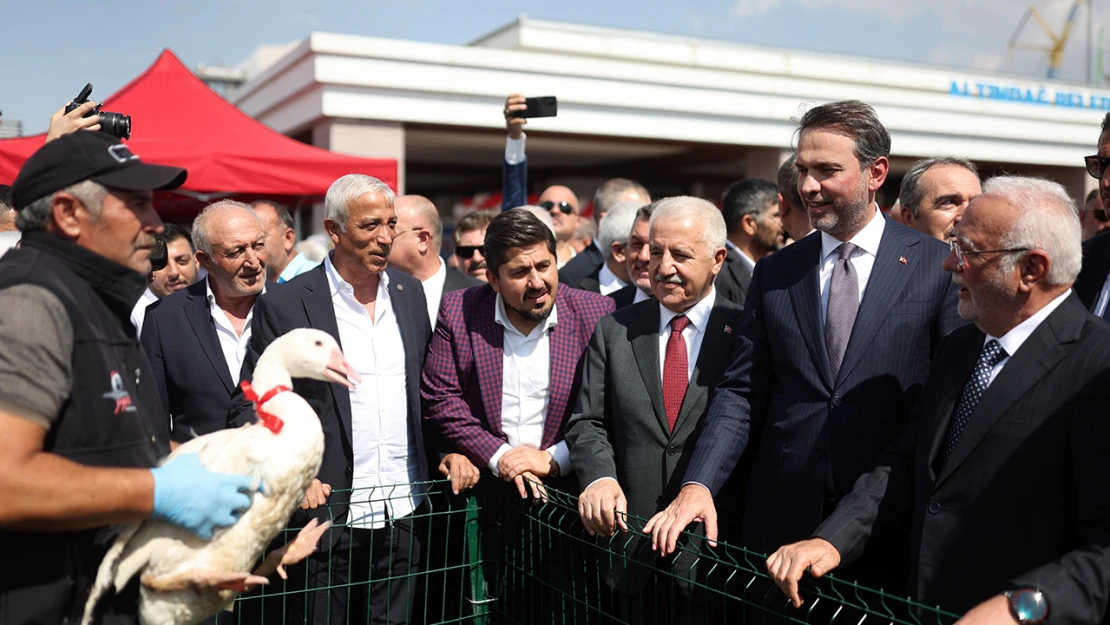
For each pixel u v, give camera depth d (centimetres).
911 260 269
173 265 520
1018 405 202
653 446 303
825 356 265
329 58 1255
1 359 174
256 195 814
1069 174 1880
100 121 273
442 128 1389
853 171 264
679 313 315
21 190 194
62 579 190
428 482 318
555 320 345
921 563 213
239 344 389
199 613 209
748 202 477
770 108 1603
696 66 1659
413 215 437
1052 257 199
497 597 328
